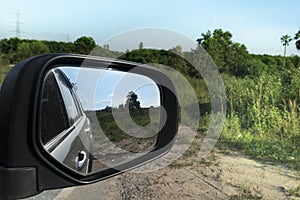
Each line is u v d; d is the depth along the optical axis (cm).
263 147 666
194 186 463
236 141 709
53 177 84
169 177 488
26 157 79
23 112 79
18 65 86
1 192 76
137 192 423
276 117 818
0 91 81
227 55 1372
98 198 380
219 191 450
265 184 479
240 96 945
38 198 130
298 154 620
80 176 93
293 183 485
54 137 139
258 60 1402
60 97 195
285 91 925
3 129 78
